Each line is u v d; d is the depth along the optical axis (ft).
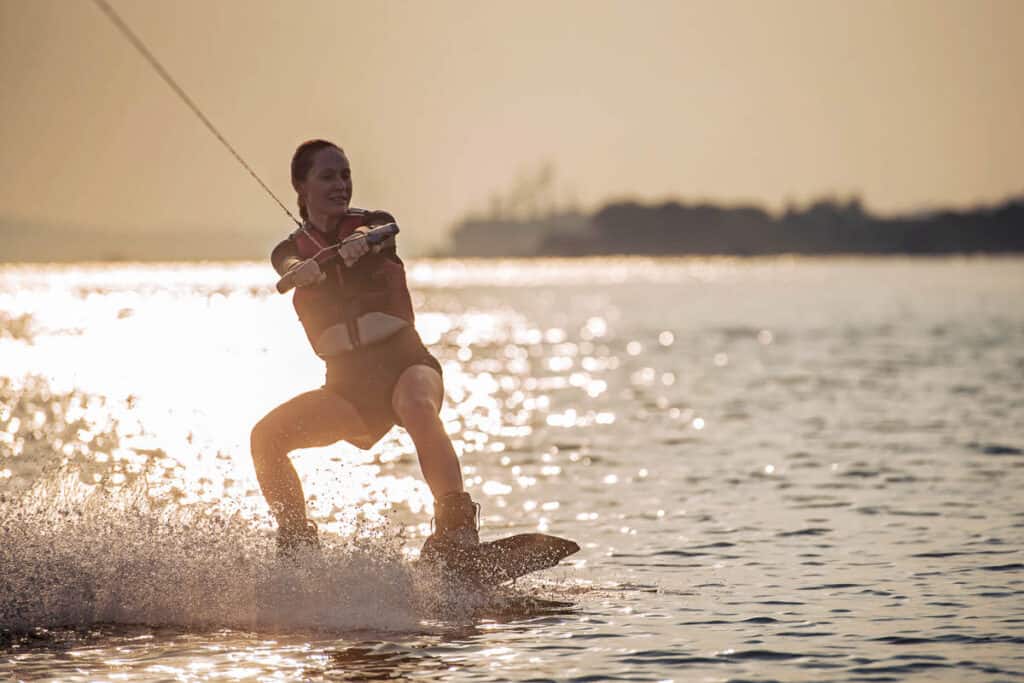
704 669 55.77
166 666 56.49
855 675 54.65
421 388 72.59
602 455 132.98
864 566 76.43
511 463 127.65
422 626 63.31
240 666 56.54
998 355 280.31
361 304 73.46
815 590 70.44
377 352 73.20
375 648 59.41
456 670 55.83
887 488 106.22
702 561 78.59
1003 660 56.59
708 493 105.91
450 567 69.00
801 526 90.07
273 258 76.13
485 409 189.26
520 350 346.33
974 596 68.39
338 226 75.15
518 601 68.39
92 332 440.04
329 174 75.05
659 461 126.93
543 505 100.83
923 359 272.31
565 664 56.70
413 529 87.76
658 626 63.10
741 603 67.67
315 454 115.03
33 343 371.97
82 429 160.25
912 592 69.62
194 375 254.88
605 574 75.00
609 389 220.23
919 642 59.62
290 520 71.97
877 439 140.05
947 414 164.96
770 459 126.21
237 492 104.32
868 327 420.36
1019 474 112.57
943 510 95.35
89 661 57.26
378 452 132.05
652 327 460.14
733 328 437.17
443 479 70.79
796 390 207.00
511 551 68.95
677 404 190.19
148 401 198.80
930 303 628.28
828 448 133.49
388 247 74.84
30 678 54.70
